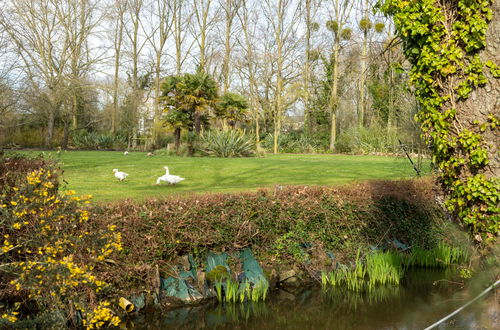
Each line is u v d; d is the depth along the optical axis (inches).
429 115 149.6
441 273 262.4
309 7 1385.3
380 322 189.6
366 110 1373.0
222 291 214.8
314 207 253.1
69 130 1269.7
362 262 259.4
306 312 203.2
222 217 220.7
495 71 135.3
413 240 286.4
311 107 1550.2
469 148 139.9
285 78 1599.4
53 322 158.6
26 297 164.1
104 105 1343.5
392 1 150.4
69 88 1178.6
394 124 1051.3
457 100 142.4
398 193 290.2
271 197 245.1
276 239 238.7
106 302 172.4
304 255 245.1
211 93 932.0
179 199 219.9
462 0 137.2
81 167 541.6
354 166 620.4
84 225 176.4
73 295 162.1
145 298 192.4
